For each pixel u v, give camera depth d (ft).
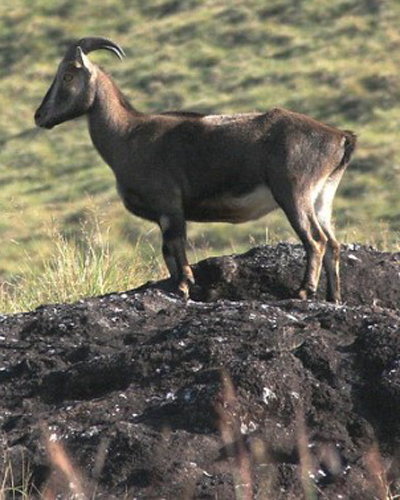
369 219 347.36
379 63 472.85
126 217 308.81
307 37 508.12
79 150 438.40
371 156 392.88
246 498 77.30
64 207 370.12
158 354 89.45
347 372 86.53
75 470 79.87
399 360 86.02
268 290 118.21
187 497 77.46
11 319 102.17
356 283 118.32
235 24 527.81
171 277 120.67
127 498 77.77
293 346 90.12
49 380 90.99
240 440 81.46
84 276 143.54
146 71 496.64
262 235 319.68
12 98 486.79
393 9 519.19
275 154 117.60
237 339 90.94
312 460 80.74
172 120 122.72
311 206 117.29
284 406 83.46
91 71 125.08
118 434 81.15
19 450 81.56
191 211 122.42
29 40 530.27
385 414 83.51
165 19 545.03
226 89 473.26
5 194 399.44
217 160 119.44
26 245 309.63
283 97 457.27
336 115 436.76
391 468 81.20
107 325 99.09
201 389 83.92
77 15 551.18
